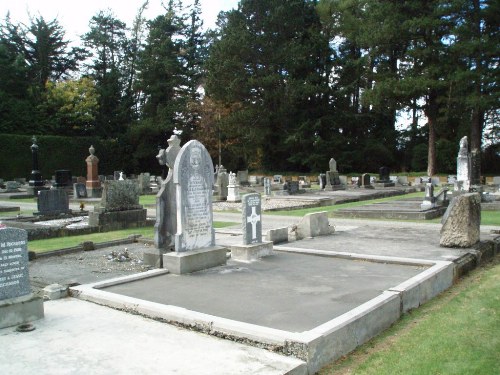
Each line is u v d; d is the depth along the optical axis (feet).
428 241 41.45
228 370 16.07
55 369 16.39
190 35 214.28
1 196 110.73
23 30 193.57
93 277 31.78
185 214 31.91
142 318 22.20
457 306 24.80
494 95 133.08
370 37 152.15
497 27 142.00
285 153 192.54
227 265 33.22
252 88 173.88
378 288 25.93
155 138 194.18
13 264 21.53
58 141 173.37
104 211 57.06
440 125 168.14
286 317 21.07
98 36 207.82
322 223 46.85
